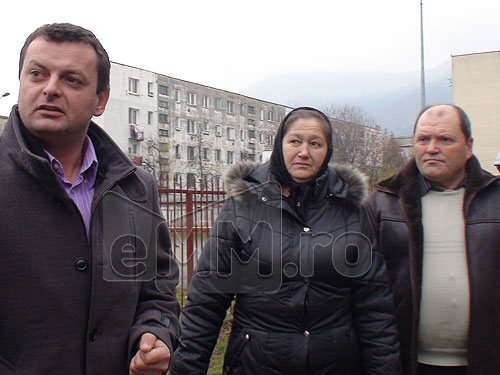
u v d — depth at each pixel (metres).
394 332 2.21
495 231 2.39
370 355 2.20
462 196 2.53
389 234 2.55
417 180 2.60
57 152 1.63
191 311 2.24
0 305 1.39
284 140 2.22
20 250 1.41
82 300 1.49
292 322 2.09
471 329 2.36
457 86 34.41
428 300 2.45
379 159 25.58
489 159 33.50
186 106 43.06
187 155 42.91
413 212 2.52
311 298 2.09
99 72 1.63
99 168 1.69
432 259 2.48
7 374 1.38
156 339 1.59
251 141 48.97
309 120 2.20
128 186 1.73
